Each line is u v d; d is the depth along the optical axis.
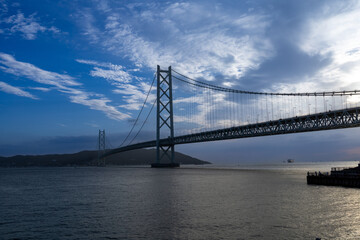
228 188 45.88
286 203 30.72
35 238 20.84
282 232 20.50
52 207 32.66
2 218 27.11
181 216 25.58
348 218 24.00
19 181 79.12
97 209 30.41
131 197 38.41
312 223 22.61
